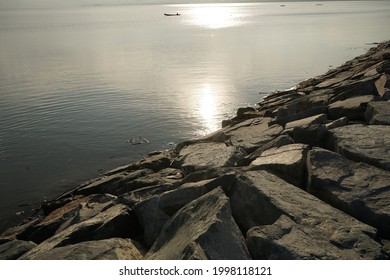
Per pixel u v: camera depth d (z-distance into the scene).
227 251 5.54
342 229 5.88
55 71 43.00
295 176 8.16
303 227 5.88
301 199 6.81
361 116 12.06
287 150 9.18
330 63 42.94
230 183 7.61
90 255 6.25
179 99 28.31
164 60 49.97
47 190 15.14
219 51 57.59
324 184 7.16
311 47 58.44
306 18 150.25
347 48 55.91
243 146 12.38
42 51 64.12
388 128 9.30
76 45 73.25
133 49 64.00
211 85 32.91
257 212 6.81
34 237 10.11
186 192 7.80
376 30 85.25
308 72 37.69
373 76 15.66
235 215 7.14
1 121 23.94
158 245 6.84
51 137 20.98
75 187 15.31
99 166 17.22
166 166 14.05
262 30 97.31
